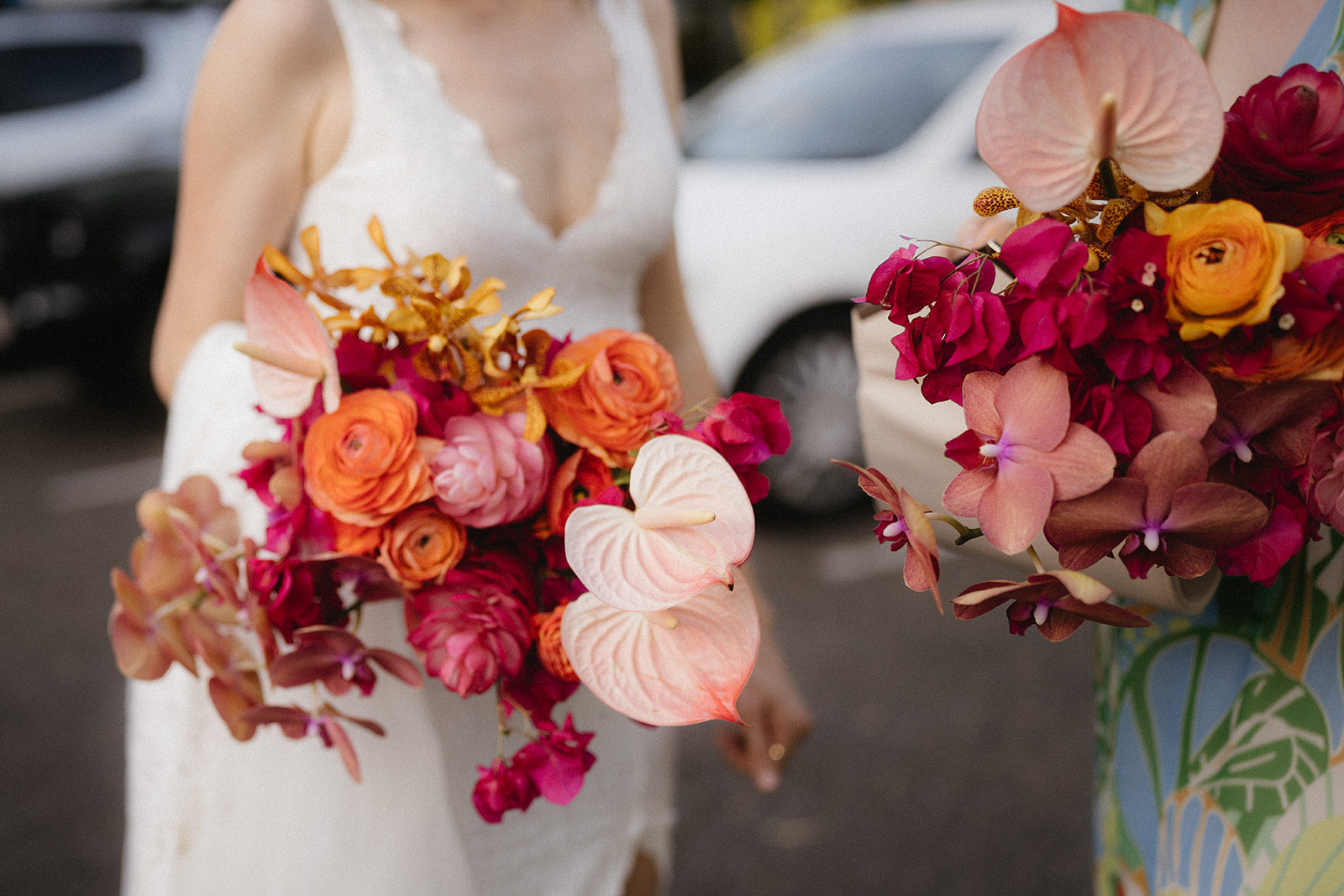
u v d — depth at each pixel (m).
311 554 0.88
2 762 2.92
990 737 2.90
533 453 0.90
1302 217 0.74
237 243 1.16
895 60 4.36
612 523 0.74
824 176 4.04
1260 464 0.72
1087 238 0.74
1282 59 0.97
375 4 1.19
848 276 3.90
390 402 0.87
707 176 4.16
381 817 1.18
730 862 2.53
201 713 1.19
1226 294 0.66
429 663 0.89
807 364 3.97
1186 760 1.04
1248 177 0.73
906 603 3.58
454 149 1.20
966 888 2.40
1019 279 0.70
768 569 3.82
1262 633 0.97
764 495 0.88
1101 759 1.19
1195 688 1.03
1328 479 0.71
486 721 1.22
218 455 1.12
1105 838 1.17
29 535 4.41
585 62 1.31
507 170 1.23
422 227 1.18
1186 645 1.04
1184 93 0.66
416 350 0.92
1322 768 0.92
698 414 1.00
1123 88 0.66
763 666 1.39
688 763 2.90
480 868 1.23
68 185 5.59
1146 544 0.69
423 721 1.18
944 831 2.58
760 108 4.42
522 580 0.92
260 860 1.19
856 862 2.50
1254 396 0.70
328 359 0.85
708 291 3.92
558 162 1.27
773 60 4.80
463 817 1.21
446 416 0.90
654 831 1.41
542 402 0.92
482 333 0.90
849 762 2.84
